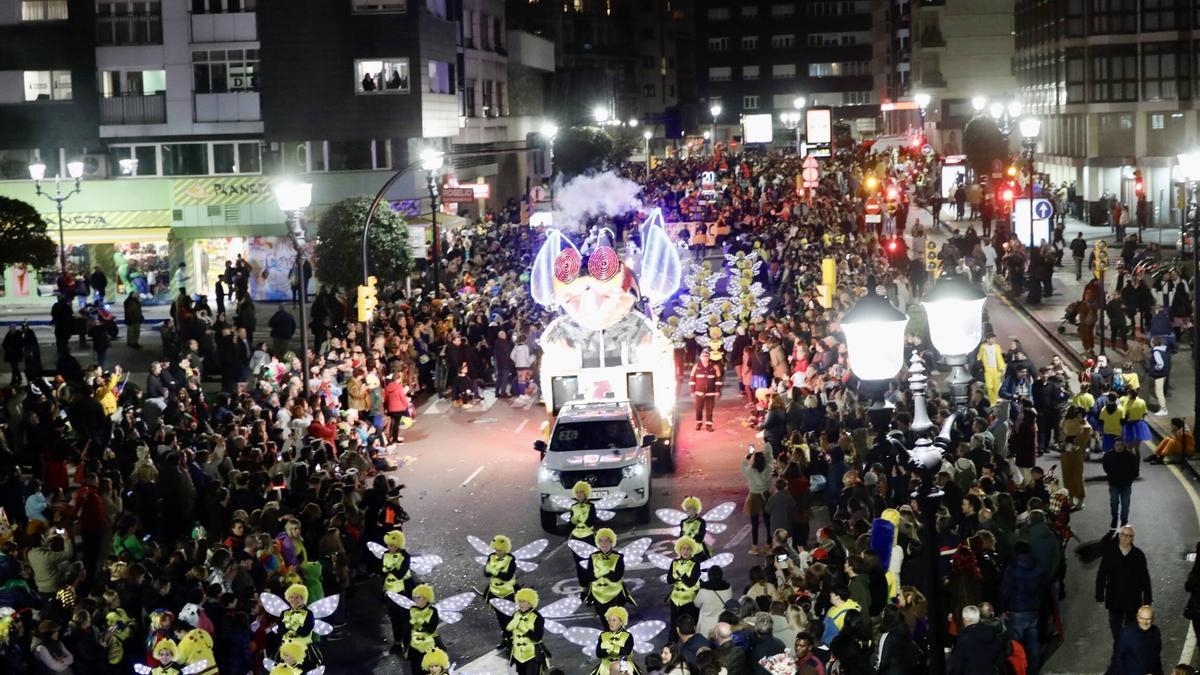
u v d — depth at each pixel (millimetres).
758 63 189000
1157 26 73062
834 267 39750
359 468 26234
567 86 121250
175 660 16219
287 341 41719
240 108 61375
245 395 29438
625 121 139375
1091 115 74812
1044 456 29203
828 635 16219
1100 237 63406
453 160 71250
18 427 29266
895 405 26016
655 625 16516
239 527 20266
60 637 17656
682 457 31312
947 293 13422
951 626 18016
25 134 60812
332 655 20250
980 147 76875
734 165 112562
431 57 64062
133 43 60750
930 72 124312
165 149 61375
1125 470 22875
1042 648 18828
